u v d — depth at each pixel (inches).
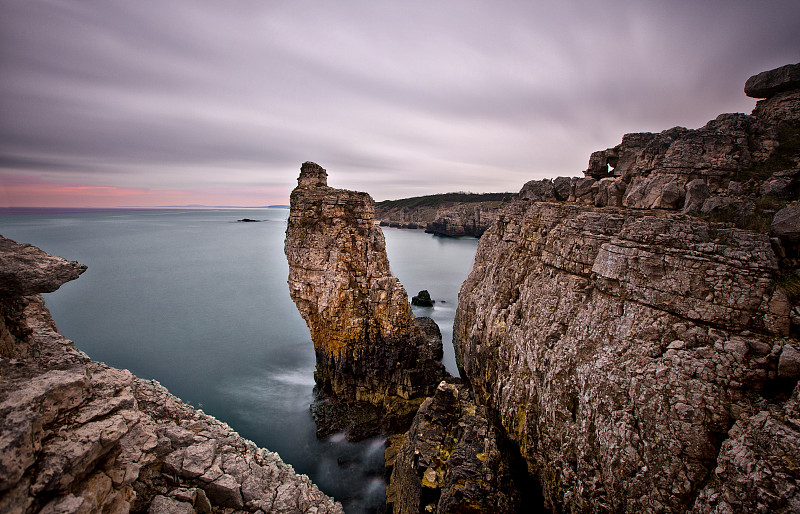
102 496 240.7
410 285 3193.9
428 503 680.4
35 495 201.9
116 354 1749.5
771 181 650.2
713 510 420.2
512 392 842.8
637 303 586.2
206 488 338.0
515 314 954.1
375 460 1015.0
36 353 312.5
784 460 379.9
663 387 511.2
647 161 828.0
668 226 572.4
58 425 237.0
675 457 481.4
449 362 1596.9
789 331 459.8
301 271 1192.8
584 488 582.2
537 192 1155.9
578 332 671.1
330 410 1211.2
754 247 490.9
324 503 429.7
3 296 282.7
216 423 437.1
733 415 455.2
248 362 1665.8
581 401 626.2
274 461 456.4
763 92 911.0
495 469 676.1
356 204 1204.5
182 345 1860.2
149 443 323.0
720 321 498.0
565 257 784.9
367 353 1219.9
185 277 3454.7
